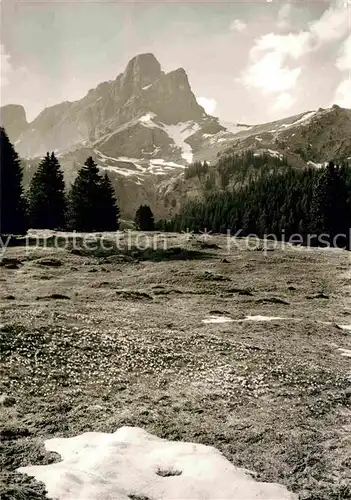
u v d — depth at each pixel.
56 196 92.19
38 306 30.25
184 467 11.38
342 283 49.38
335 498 10.52
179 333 25.69
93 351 20.41
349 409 15.90
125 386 16.97
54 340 21.06
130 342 22.27
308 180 171.12
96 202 93.56
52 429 13.25
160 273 51.12
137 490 10.26
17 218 78.56
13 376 16.72
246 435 13.44
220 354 21.70
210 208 179.25
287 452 12.54
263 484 10.76
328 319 34.19
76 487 9.79
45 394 15.70
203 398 16.12
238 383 17.84
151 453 12.02
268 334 27.75
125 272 52.28
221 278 49.06
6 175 76.19
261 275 52.38
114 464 11.17
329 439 13.43
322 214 93.25
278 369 19.89
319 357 22.89
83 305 32.78
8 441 12.34
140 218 124.50
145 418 14.30
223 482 10.75
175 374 18.52
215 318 31.98
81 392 16.09
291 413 15.25
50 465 10.99
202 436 13.30
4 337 20.39
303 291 45.28
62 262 54.91
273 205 146.50
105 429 13.45
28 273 47.97
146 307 34.31
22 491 9.29
